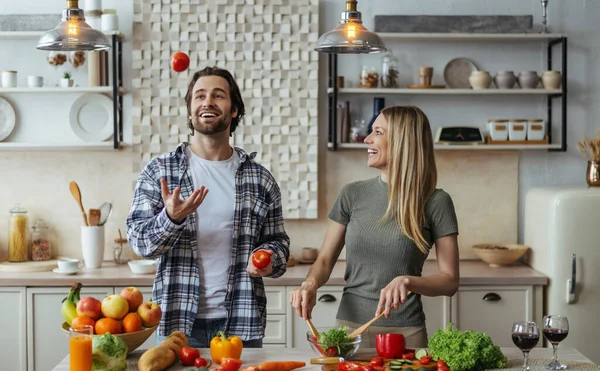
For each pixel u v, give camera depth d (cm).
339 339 223
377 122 270
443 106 446
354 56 442
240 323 261
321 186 446
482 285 395
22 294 385
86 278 383
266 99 438
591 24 447
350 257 270
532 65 448
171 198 233
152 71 433
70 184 418
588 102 448
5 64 434
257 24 435
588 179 414
